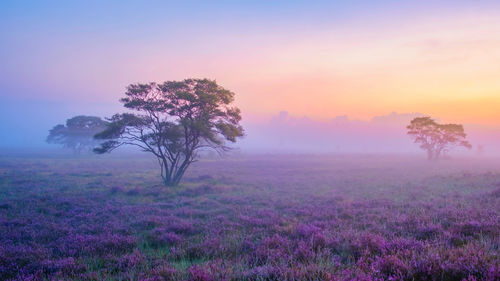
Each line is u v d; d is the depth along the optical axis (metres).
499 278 3.56
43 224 10.37
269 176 33.19
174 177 24.55
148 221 10.43
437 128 63.78
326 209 12.36
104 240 7.72
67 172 36.16
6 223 10.52
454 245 6.05
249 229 9.08
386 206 12.59
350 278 4.07
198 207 14.41
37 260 6.23
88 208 13.89
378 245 5.87
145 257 6.33
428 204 12.12
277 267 4.81
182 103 22.88
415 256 4.82
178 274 4.83
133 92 22.27
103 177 31.34
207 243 7.14
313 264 4.86
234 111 24.22
